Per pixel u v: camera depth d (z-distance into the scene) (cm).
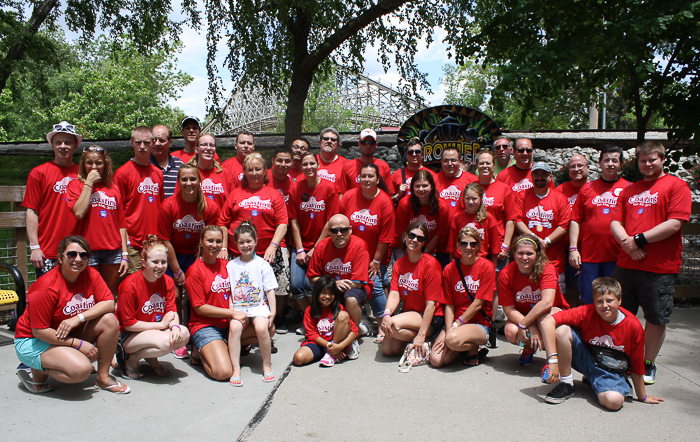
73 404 333
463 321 434
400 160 1130
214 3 1077
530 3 628
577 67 645
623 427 301
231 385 374
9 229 537
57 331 335
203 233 412
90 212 412
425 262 445
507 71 623
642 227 386
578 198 484
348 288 454
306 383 378
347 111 4241
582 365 354
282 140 1234
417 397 350
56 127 404
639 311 563
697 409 328
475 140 877
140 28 1205
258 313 408
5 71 1496
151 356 380
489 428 300
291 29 1032
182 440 282
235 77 1107
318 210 532
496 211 519
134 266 472
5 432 289
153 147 496
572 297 536
